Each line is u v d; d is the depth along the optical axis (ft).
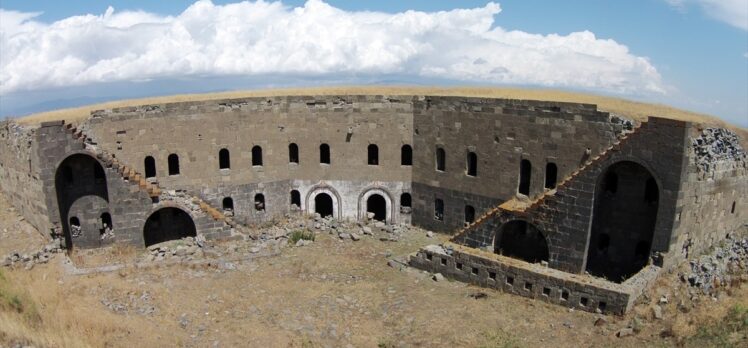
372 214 155.94
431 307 100.07
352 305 101.96
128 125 131.75
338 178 153.89
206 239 133.28
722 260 106.42
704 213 102.89
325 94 156.46
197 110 139.64
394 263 122.11
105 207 128.98
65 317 82.17
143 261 119.96
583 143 112.16
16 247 121.80
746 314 85.05
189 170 141.28
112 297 98.07
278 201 154.51
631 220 110.01
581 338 85.92
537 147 120.57
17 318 75.66
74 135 118.73
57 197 119.44
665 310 91.20
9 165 137.69
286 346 84.43
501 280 106.01
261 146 149.18
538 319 93.35
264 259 124.88
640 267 109.40
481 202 134.92
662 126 93.40
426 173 146.41
